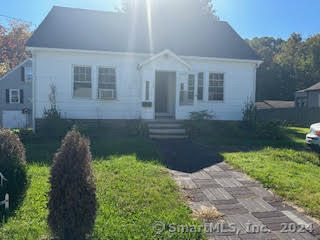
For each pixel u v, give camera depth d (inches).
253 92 551.2
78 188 127.9
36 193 187.3
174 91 534.6
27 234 136.6
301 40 1942.7
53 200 129.1
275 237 141.6
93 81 488.7
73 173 128.4
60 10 578.9
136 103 505.4
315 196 190.1
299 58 1763.0
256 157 300.8
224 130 469.4
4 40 1418.6
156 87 561.6
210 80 533.6
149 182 209.8
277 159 293.7
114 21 594.9
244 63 546.0
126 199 176.9
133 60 502.6
